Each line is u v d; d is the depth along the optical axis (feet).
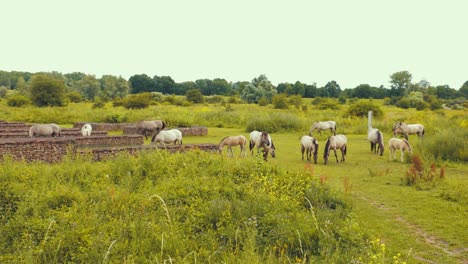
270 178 31.30
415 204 31.78
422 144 57.98
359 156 58.39
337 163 51.93
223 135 86.12
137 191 28.86
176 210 24.72
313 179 32.22
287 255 20.27
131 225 21.58
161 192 27.17
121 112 110.63
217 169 33.24
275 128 90.94
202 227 23.16
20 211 23.75
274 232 21.83
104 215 23.70
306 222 22.80
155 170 33.78
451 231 25.76
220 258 19.34
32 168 32.53
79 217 22.67
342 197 29.78
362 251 19.90
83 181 30.89
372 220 27.96
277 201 26.09
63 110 125.29
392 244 23.49
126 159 36.47
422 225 26.96
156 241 20.24
